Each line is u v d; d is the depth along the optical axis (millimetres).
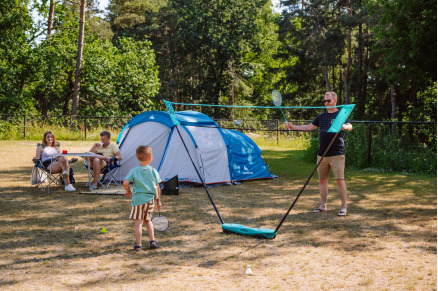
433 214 6848
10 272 4250
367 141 13328
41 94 35750
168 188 8617
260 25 50125
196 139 9750
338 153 6785
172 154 9602
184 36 39594
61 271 4285
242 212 7059
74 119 26625
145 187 4973
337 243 5285
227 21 39719
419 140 12820
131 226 6102
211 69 41188
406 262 4562
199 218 6625
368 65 37656
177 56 43625
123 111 33656
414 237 5531
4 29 30141
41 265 4465
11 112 29719
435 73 17891
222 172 10031
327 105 6789
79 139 24812
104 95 32375
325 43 38531
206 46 38719
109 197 8234
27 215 6711
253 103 54156
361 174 11883
